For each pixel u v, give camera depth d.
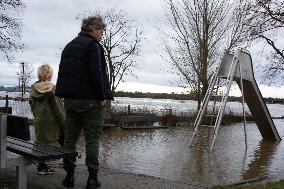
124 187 6.55
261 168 10.13
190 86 29.17
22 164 5.38
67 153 5.20
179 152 12.24
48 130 6.75
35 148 5.42
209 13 27.92
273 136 18.05
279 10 11.22
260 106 17.27
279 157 12.37
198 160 10.83
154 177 7.66
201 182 7.73
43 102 6.73
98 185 5.92
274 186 7.18
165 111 26.92
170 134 18.23
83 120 5.82
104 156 10.67
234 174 9.03
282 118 39.78
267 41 12.28
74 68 5.71
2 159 5.01
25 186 5.44
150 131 19.39
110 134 17.12
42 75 6.88
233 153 12.79
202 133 19.28
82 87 5.69
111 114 21.45
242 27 26.09
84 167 7.97
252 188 6.91
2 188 5.66
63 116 6.75
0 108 18.20
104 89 5.76
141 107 29.52
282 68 13.81
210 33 28.09
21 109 25.95
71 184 6.07
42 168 6.92
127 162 9.85
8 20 32.69
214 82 14.77
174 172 8.77
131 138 15.89
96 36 5.95
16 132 5.53
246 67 15.88
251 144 15.85
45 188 5.96
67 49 5.87
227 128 23.61
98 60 5.64
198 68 28.11
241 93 15.13
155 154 11.57
